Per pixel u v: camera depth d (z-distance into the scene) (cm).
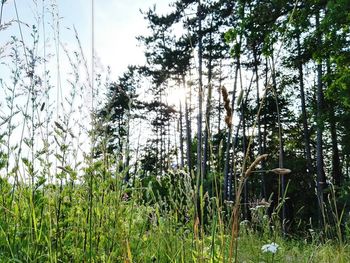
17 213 288
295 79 3080
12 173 290
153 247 313
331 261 410
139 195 313
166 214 322
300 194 3025
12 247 272
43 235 279
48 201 279
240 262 373
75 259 263
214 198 243
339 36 1557
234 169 202
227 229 262
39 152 271
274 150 3588
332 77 1706
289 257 446
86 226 269
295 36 1689
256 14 1714
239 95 197
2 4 293
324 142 3741
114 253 261
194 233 251
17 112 277
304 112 2816
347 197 1224
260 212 452
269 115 3403
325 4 1703
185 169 260
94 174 265
